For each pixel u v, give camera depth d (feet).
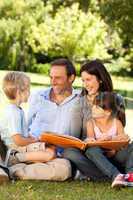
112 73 171.73
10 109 24.54
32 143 24.71
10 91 24.48
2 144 24.20
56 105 25.53
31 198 21.06
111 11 102.73
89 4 158.51
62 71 25.18
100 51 147.02
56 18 145.59
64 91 25.57
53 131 25.48
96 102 24.48
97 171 23.90
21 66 156.76
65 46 144.77
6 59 155.02
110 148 23.58
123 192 22.20
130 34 106.42
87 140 23.93
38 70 157.89
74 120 25.16
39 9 156.66
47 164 24.16
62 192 22.11
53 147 24.31
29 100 26.22
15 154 24.67
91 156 23.17
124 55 173.37
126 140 23.58
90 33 144.77
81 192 22.15
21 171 24.14
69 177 24.03
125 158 23.66
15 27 154.30
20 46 156.04
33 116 26.05
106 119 24.52
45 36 145.07
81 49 145.18
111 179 23.41
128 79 163.73
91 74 24.64
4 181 23.47
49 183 23.61
